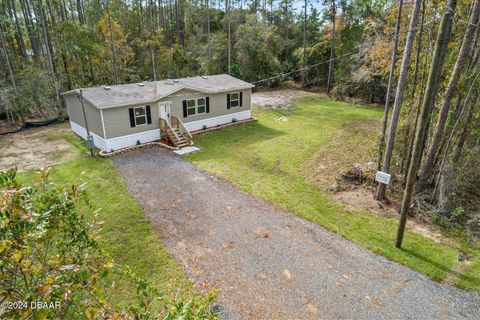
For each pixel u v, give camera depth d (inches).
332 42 1175.0
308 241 321.1
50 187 98.9
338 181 450.3
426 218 358.9
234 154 573.6
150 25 1344.7
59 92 897.5
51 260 94.2
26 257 85.5
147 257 292.7
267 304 242.2
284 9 1505.9
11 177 84.9
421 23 365.4
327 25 1273.4
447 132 395.5
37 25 999.0
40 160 541.3
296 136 682.2
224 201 402.3
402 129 457.1
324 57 1259.2
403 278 272.1
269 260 291.9
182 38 1502.2
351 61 1061.1
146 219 357.4
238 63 1239.5
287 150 593.6
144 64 1202.0
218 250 305.0
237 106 786.8
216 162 534.9
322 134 698.8
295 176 479.8
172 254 297.9
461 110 378.0
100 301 100.4
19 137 681.6
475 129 418.6
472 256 300.2
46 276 87.4
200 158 554.9
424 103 265.9
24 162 531.5
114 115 573.6
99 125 573.6
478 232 336.2
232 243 316.2
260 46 1222.9
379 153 414.9
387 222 355.6
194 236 327.3
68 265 88.8
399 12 349.7
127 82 1143.6
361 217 366.0
